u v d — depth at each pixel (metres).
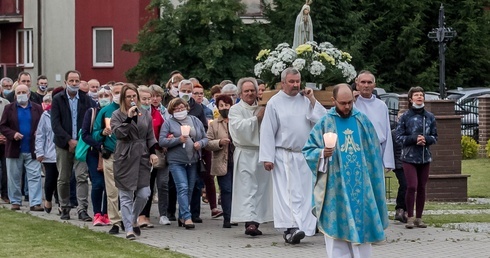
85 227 19.80
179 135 20.02
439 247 17.23
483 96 40.00
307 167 17.89
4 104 25.66
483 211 23.06
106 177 18.98
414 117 19.83
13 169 23.33
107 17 57.28
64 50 58.41
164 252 16.47
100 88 23.23
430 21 61.38
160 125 20.55
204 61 50.41
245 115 19.02
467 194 27.11
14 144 23.23
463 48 61.16
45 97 23.77
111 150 19.02
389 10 59.22
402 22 59.34
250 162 18.83
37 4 58.78
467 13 61.47
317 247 17.28
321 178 13.85
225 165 20.23
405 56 59.44
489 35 61.88
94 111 19.75
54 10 58.56
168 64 51.69
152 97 20.66
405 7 58.91
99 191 20.09
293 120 17.88
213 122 20.55
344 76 19.62
